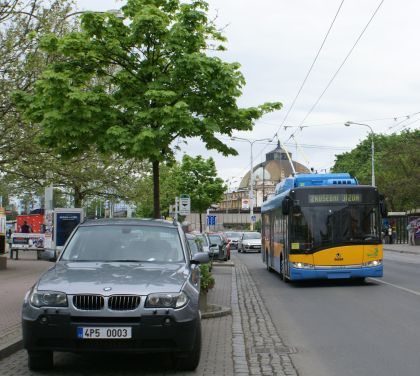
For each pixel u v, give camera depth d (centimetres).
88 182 3133
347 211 1866
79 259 834
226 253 3491
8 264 2717
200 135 1384
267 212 2692
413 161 5697
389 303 1423
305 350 899
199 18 1377
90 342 689
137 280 725
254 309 1388
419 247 5056
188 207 3019
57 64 1399
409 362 801
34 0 2019
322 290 1777
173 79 1359
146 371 756
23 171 2475
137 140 1288
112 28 1393
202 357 841
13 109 2062
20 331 951
